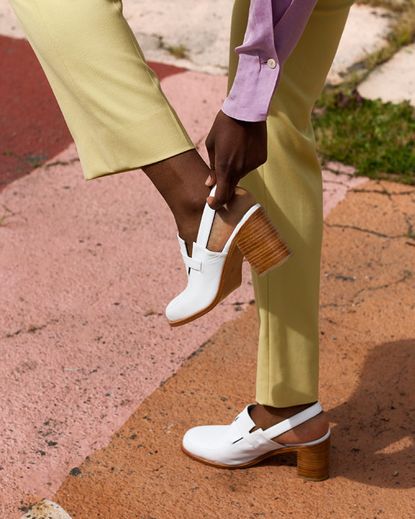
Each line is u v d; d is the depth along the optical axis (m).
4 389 2.73
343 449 2.51
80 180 3.78
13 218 3.54
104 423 2.60
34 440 2.55
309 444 2.36
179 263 3.30
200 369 2.80
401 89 4.25
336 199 3.61
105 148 2.03
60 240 3.42
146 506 2.34
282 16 1.84
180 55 4.61
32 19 1.96
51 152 3.97
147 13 4.98
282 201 2.16
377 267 3.25
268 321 2.25
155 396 2.70
